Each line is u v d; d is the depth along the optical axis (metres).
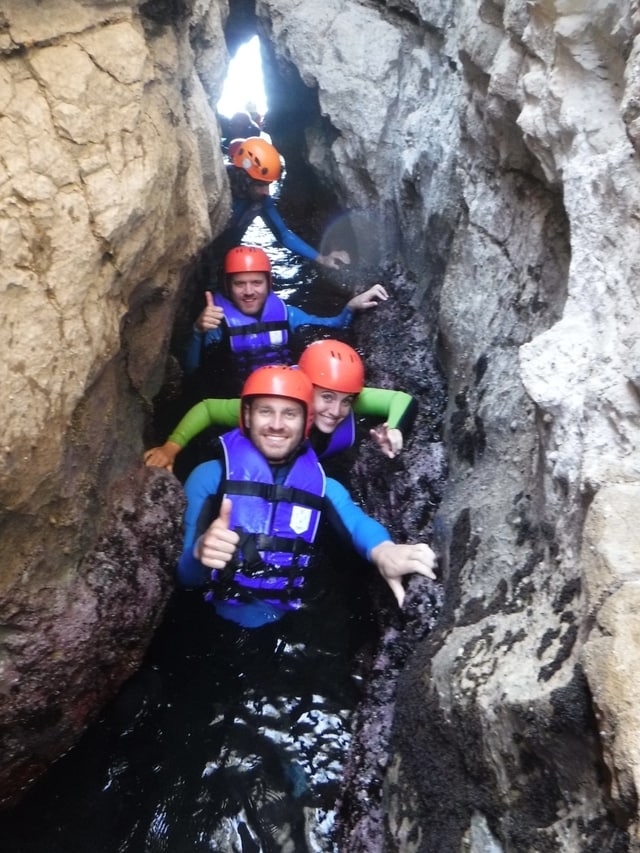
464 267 4.14
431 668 2.68
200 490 3.86
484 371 3.67
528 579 2.51
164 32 3.32
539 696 1.90
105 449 2.80
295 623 3.58
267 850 2.74
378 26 6.38
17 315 2.13
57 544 2.54
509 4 3.12
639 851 1.42
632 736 1.45
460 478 3.64
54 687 2.57
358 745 3.02
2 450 2.08
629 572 1.71
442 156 4.88
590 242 2.37
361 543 3.75
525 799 1.99
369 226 6.47
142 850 2.71
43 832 2.71
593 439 2.12
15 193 2.15
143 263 2.78
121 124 2.54
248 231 7.45
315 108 6.88
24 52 2.28
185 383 5.14
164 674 3.29
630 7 2.32
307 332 5.82
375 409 4.56
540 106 2.81
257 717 3.18
